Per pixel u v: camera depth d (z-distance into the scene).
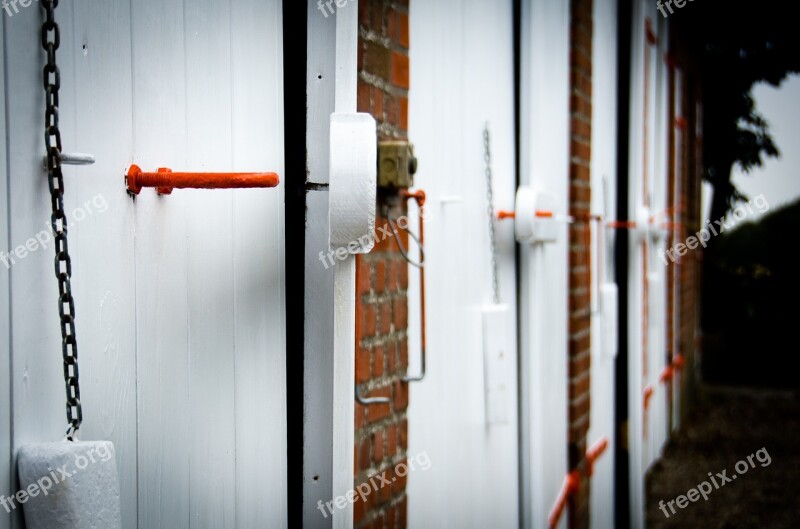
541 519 2.84
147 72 1.12
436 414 2.12
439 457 2.14
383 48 1.75
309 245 1.52
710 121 11.55
